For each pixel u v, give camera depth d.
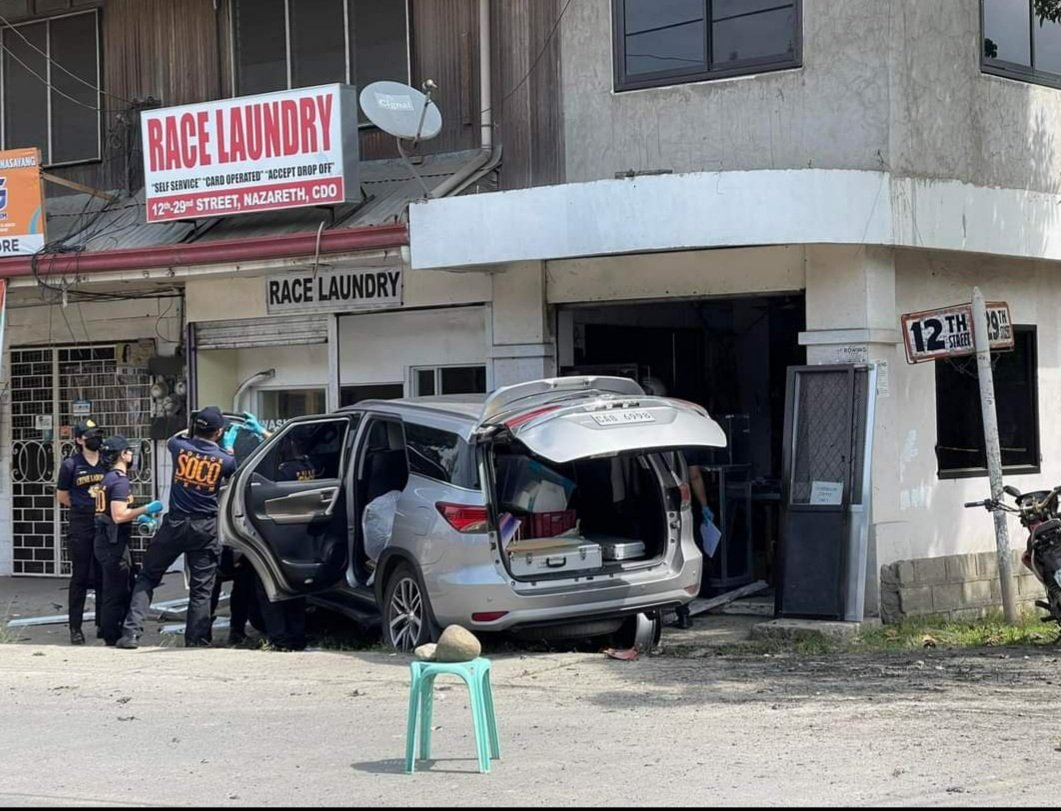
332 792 6.29
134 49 16.05
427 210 12.30
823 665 9.56
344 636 11.76
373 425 10.76
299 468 11.05
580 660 9.78
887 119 11.61
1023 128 13.16
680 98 12.39
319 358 15.15
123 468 11.59
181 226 14.77
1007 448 13.72
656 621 10.45
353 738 7.45
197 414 11.23
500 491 9.85
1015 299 13.67
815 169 11.16
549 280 13.12
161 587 15.32
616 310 13.99
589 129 12.83
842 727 7.43
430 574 9.66
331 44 14.81
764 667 9.51
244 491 10.51
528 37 13.26
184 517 11.14
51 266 14.60
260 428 12.71
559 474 10.24
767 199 11.06
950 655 9.96
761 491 13.39
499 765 6.73
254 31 15.33
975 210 12.38
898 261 12.33
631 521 10.39
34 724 8.09
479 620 9.42
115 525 11.41
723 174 11.10
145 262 14.09
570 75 12.93
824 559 11.30
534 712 8.02
